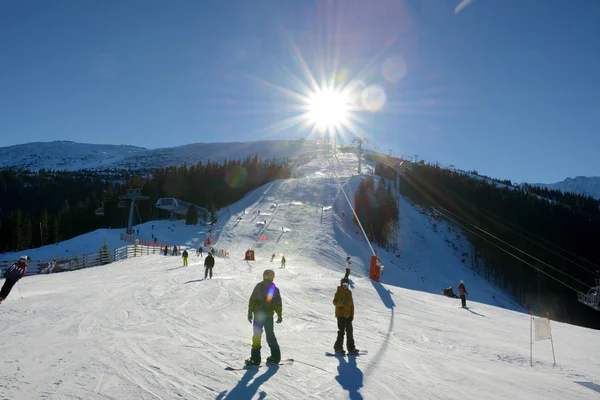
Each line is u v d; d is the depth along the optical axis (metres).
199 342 7.52
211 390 4.89
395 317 13.17
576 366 7.77
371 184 93.44
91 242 67.50
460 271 77.38
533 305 73.50
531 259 81.75
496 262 80.94
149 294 14.41
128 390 4.74
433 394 5.30
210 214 89.81
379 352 7.79
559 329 14.07
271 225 75.56
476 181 115.81
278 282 19.47
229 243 66.75
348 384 5.48
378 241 79.25
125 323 9.12
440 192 109.50
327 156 191.38
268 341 6.26
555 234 93.56
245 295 15.10
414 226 91.81
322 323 10.81
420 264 75.31
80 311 10.47
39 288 15.74
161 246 56.62
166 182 108.94
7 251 91.56
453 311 15.91
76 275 22.48
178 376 5.38
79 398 4.42
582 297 56.81
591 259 90.31
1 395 4.41
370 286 20.41
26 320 9.12
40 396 4.44
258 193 104.00
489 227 95.12
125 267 28.58
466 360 7.66
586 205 115.75
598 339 11.98
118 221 103.25
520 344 10.09
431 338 9.89
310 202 92.12
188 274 23.73
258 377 5.52
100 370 5.49
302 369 6.09
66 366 5.64
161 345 7.12
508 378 6.41
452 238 91.38
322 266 53.88
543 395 5.57
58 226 98.50
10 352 6.34
